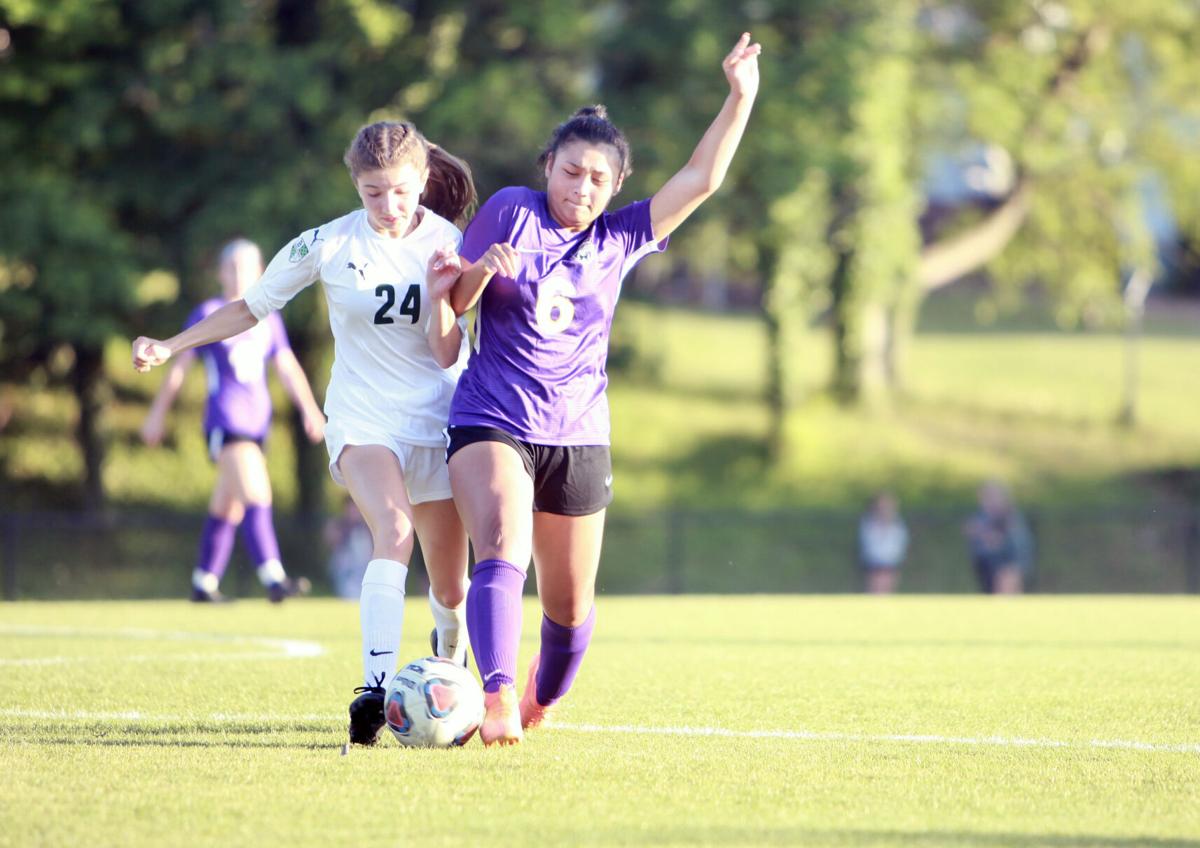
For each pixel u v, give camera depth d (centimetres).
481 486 1641
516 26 7644
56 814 1242
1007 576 7175
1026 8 11262
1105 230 12569
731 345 14325
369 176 1758
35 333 7819
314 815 1245
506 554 1617
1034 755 1602
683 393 12388
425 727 1597
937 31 11294
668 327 14775
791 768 1495
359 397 1822
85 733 1706
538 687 1803
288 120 7475
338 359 1855
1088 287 12875
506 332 1691
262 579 3719
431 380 1838
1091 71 11756
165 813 1250
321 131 7481
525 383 1683
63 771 1442
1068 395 13288
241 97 7444
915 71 10688
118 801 1298
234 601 4625
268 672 2386
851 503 10356
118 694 2084
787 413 10944
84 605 4556
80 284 7288
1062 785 1420
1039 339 15900
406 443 1812
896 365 12794
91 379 8431
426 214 1855
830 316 12362
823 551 9600
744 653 2850
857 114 8394
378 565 1730
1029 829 1216
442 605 1912
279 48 7538
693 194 1736
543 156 1758
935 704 2052
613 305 1738
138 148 7669
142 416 9894
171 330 7756
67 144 7362
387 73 7681
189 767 1466
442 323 1678
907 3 9669
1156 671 2522
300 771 1448
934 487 10744
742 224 8662
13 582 7006
